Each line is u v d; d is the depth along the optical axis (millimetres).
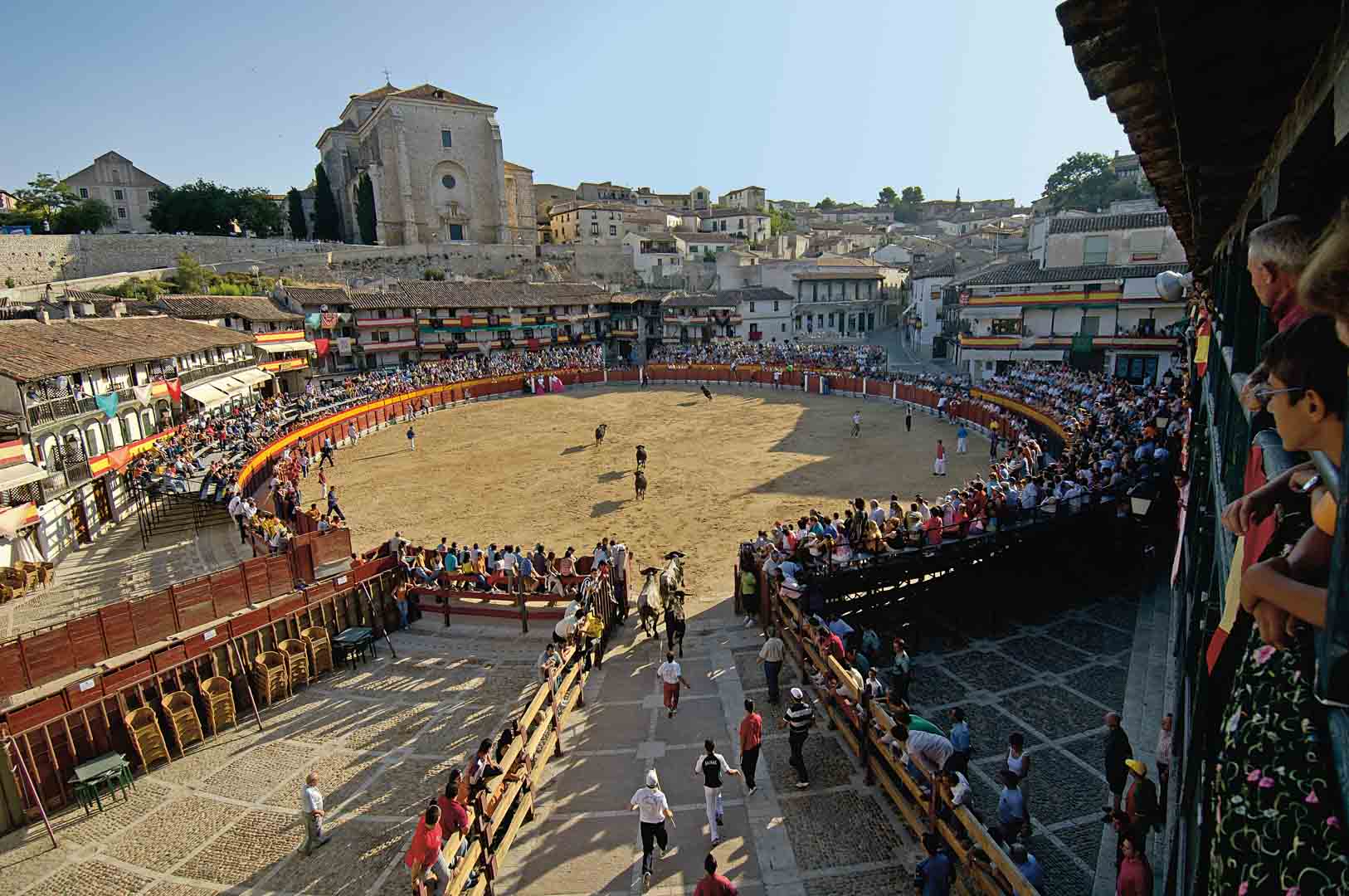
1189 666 8414
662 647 21266
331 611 22938
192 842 15375
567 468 44312
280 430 47125
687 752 15914
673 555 23328
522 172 118438
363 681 21500
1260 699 2322
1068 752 15531
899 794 13125
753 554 22641
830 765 14938
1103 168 126375
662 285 106188
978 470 39125
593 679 19578
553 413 62875
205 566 30781
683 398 67812
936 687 18281
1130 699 17125
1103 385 43094
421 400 64500
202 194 98688
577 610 20406
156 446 41625
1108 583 23531
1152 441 25266
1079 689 17875
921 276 90250
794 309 95375
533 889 12289
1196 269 16547
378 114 101500
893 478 38375
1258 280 2627
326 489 41188
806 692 17875
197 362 49375
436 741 18125
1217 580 5863
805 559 21000
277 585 24297
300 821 15695
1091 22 4039
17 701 18734
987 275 59062
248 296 66000
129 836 15734
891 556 20938
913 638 20469
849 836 12938
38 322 40062
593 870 12641
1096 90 5012
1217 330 10445
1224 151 5074
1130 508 22188
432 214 105562
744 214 133750
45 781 16984
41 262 74750
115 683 18281
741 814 13695
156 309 57562
